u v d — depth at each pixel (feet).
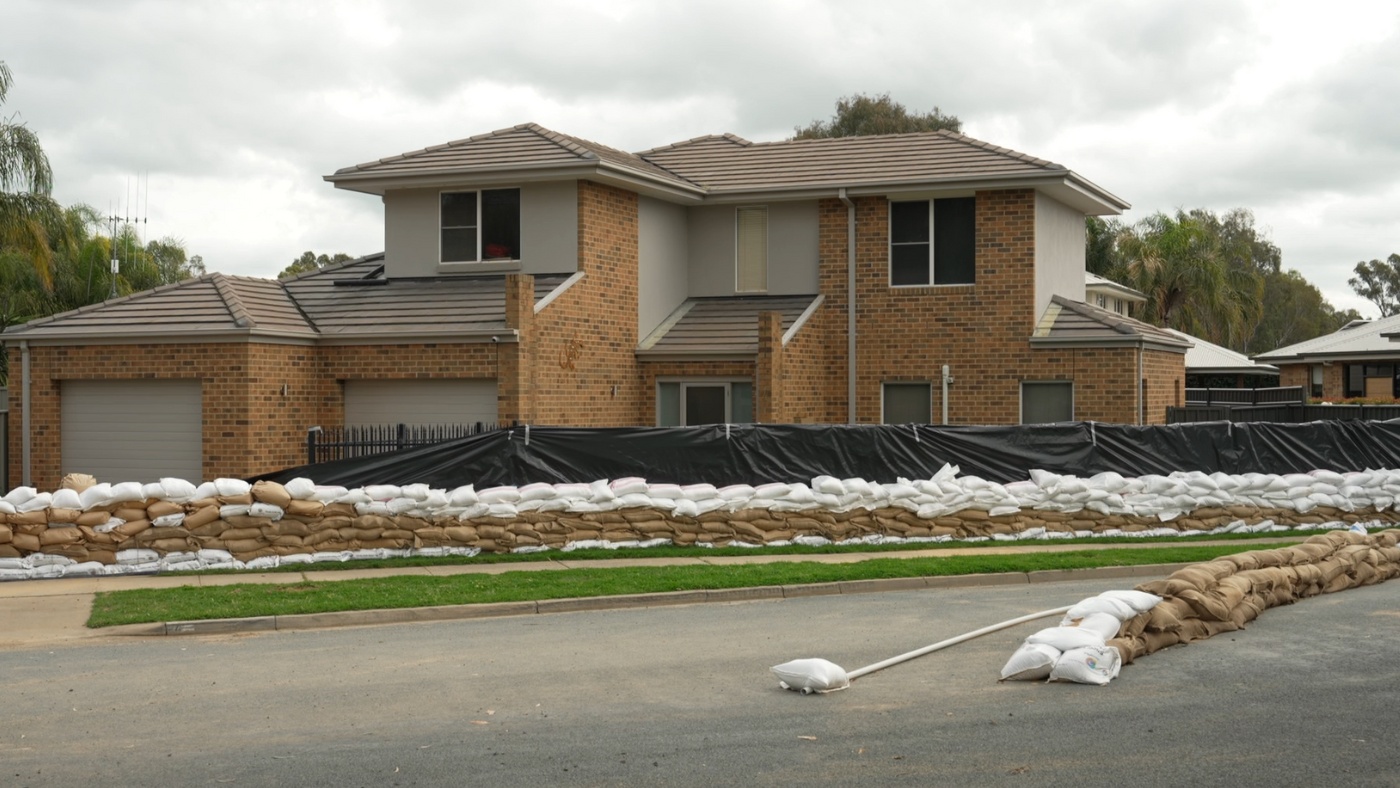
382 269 87.45
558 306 77.25
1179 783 23.68
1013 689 31.53
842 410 88.12
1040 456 65.46
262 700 31.19
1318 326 280.31
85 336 75.77
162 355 74.95
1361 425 71.10
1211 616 38.37
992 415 84.43
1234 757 25.30
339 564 53.16
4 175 99.91
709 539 58.49
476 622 43.11
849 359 87.66
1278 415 97.19
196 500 52.24
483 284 82.12
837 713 29.27
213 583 48.75
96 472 77.25
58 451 77.61
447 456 58.34
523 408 73.77
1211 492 64.69
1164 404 88.02
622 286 84.33
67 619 42.68
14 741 27.53
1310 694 30.63
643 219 86.99
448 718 29.14
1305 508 65.92
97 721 29.19
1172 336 92.07
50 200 103.04
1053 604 45.21
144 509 51.70
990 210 84.64
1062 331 82.99
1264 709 29.17
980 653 36.19
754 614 44.04
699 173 93.40
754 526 58.90
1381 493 66.90
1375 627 39.55
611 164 79.97
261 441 74.18
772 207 90.17
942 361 85.71
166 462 75.97
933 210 86.17
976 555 55.98
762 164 93.56
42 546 50.31
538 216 82.02
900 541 59.98
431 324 76.84
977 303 84.79
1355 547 49.19
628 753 25.99
